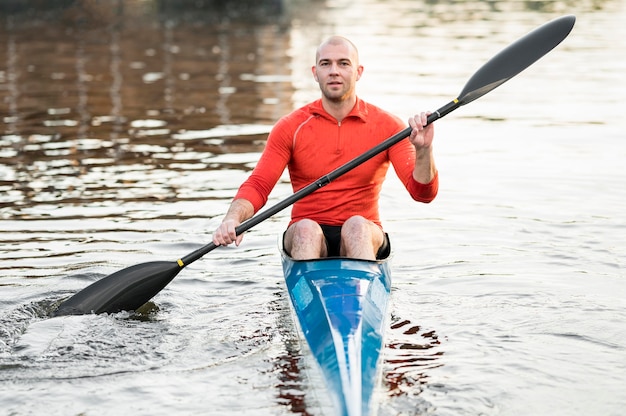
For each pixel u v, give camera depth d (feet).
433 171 31.14
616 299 32.37
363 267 30.12
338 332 26.20
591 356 27.58
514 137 61.31
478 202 45.73
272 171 33.30
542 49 36.19
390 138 31.81
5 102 72.90
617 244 38.73
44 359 27.68
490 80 34.76
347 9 164.35
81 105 71.97
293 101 74.38
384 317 28.40
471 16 148.97
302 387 25.71
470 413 24.00
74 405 24.73
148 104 72.90
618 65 94.17
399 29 130.21
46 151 56.44
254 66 93.81
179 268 32.22
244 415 24.09
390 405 24.43
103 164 53.26
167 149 57.31
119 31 123.95
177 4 144.87
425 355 27.63
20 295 33.01
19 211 43.75
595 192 47.21
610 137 60.70
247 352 28.14
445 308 31.68
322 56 32.58
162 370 26.94
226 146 58.18
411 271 35.86
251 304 32.42
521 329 29.73
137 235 40.34
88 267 36.14
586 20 139.13
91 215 43.21
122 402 24.90
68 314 31.22
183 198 46.24
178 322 30.78
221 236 31.40
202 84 82.53
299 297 29.30
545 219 42.60
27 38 114.42
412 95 76.38
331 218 33.53
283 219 43.78
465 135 62.28
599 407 24.32
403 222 42.68
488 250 38.29
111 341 29.09
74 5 131.64
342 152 33.30
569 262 36.55
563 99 75.87
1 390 25.61
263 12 154.10
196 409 24.45
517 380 25.94
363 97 75.25
